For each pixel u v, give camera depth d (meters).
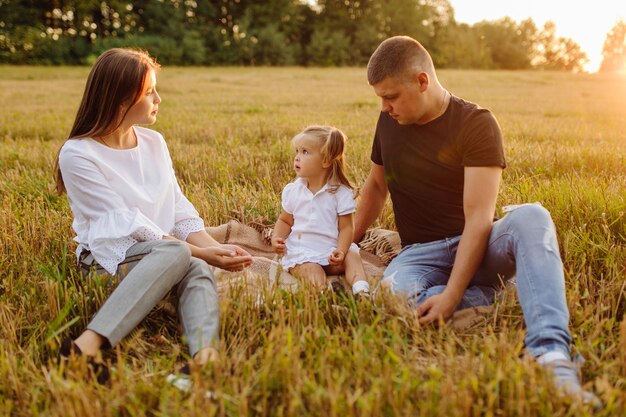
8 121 10.77
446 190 2.91
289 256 3.40
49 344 2.34
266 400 1.92
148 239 2.73
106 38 52.81
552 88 30.30
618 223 3.41
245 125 9.81
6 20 50.28
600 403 1.87
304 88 25.41
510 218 2.55
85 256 2.93
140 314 2.43
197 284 2.55
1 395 2.03
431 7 72.75
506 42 85.81
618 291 2.73
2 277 3.11
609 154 6.04
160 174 3.16
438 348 2.26
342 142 3.45
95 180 2.83
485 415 1.84
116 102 2.88
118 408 1.90
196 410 1.79
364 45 64.38
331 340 2.34
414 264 3.01
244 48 56.00
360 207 3.51
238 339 2.47
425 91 2.72
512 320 2.61
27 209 4.10
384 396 1.92
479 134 2.70
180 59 52.16
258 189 5.11
